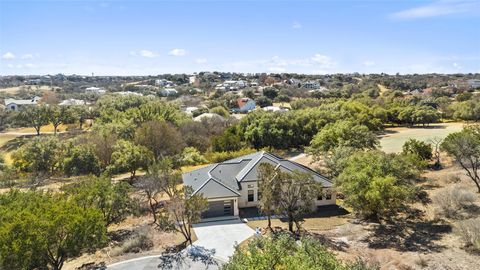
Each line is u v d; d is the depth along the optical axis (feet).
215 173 129.08
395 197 95.09
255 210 119.65
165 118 242.37
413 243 91.40
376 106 319.27
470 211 107.14
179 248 90.48
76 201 94.22
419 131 290.56
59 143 184.03
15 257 62.59
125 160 154.92
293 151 226.99
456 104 347.56
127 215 110.32
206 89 629.92
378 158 104.78
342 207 122.52
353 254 85.05
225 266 48.08
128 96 325.01
